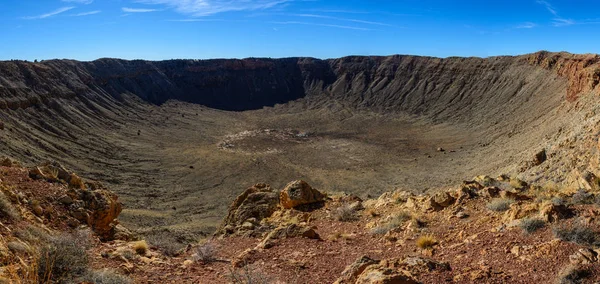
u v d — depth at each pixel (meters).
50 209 14.47
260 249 13.70
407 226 14.57
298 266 11.48
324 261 11.92
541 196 14.95
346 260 11.92
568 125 54.50
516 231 11.16
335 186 72.06
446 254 10.94
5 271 8.60
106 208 16.25
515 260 9.38
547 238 10.16
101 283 9.25
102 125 112.69
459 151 95.19
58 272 9.44
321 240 14.50
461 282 8.48
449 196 16.41
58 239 10.88
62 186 16.50
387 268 8.72
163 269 11.60
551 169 31.92
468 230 12.65
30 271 8.97
